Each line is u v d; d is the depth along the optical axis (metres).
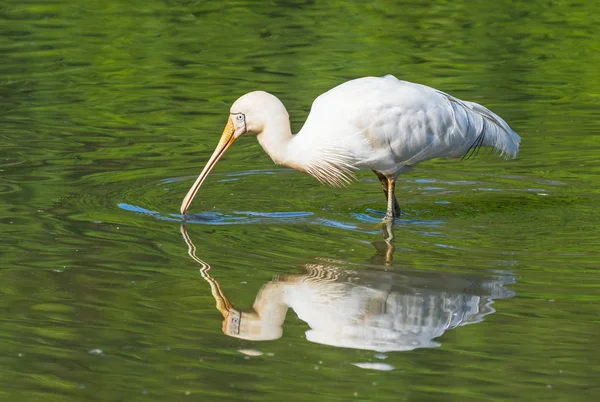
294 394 8.84
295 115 18.28
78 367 9.40
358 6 27.36
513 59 22.33
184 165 16.36
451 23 25.52
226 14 26.73
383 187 14.65
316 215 14.11
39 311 10.62
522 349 9.68
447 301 10.84
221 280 11.48
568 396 8.75
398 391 8.87
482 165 16.64
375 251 12.44
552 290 11.11
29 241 12.75
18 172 15.74
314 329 10.23
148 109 19.28
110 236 13.03
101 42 23.98
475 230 13.33
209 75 21.36
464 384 8.99
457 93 19.89
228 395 8.83
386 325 10.27
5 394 8.89
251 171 16.28
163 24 25.61
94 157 16.59
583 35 24.20
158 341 9.93
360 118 13.76
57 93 20.22
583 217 13.89
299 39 24.11
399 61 22.16
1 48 23.36
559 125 18.14
